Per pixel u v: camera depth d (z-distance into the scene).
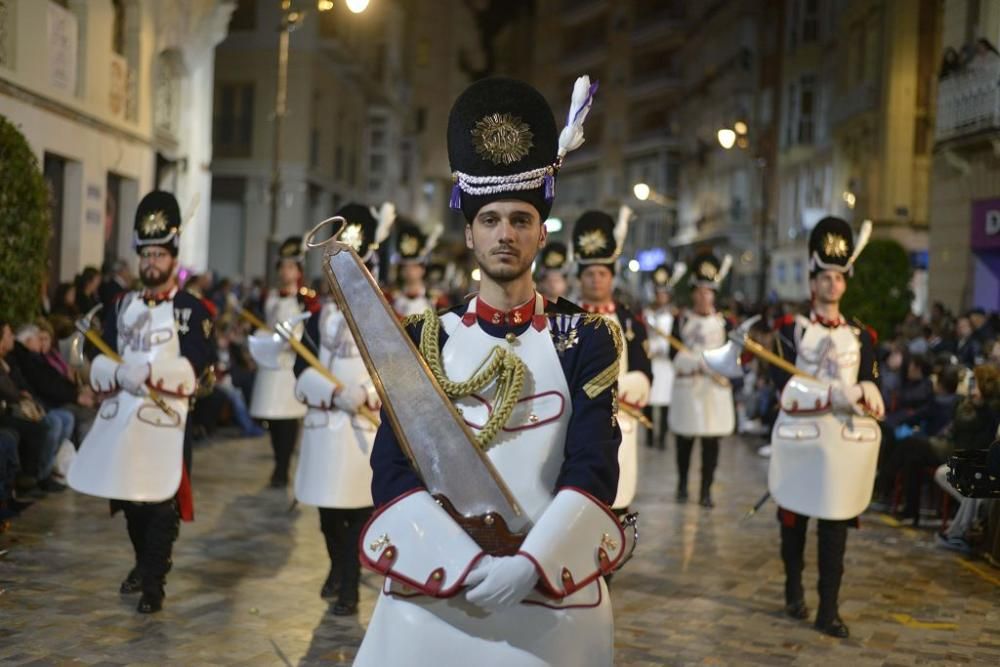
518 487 3.22
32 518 9.16
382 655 3.23
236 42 31.30
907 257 20.09
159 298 6.85
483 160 3.29
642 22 61.66
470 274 40.66
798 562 7.18
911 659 6.37
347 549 6.89
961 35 18.47
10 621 6.37
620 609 7.23
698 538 9.69
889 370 13.85
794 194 36.34
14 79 13.80
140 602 6.68
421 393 3.21
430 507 3.14
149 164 19.03
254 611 6.81
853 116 29.16
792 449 6.98
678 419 11.66
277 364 7.79
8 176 10.09
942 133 19.08
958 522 9.39
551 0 72.62
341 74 35.47
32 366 10.09
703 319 12.46
